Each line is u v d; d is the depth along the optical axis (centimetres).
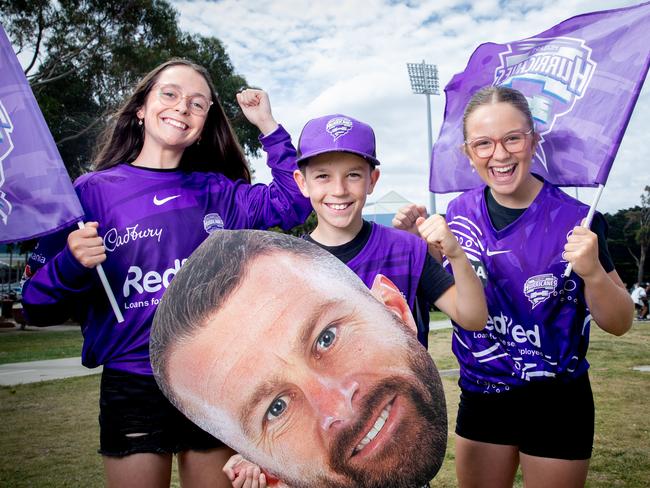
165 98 222
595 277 193
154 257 212
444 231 183
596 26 238
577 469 217
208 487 210
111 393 206
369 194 201
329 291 188
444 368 718
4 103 213
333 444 187
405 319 193
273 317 187
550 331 222
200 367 189
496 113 214
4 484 344
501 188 219
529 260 222
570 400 219
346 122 190
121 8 1580
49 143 212
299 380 186
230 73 1903
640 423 450
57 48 1584
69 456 400
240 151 269
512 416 227
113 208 216
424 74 2641
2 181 210
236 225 234
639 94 219
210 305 189
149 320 208
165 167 233
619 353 861
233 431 191
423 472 191
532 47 254
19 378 754
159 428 203
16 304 2442
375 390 188
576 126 232
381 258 200
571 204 224
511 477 236
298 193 250
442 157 275
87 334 215
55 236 222
